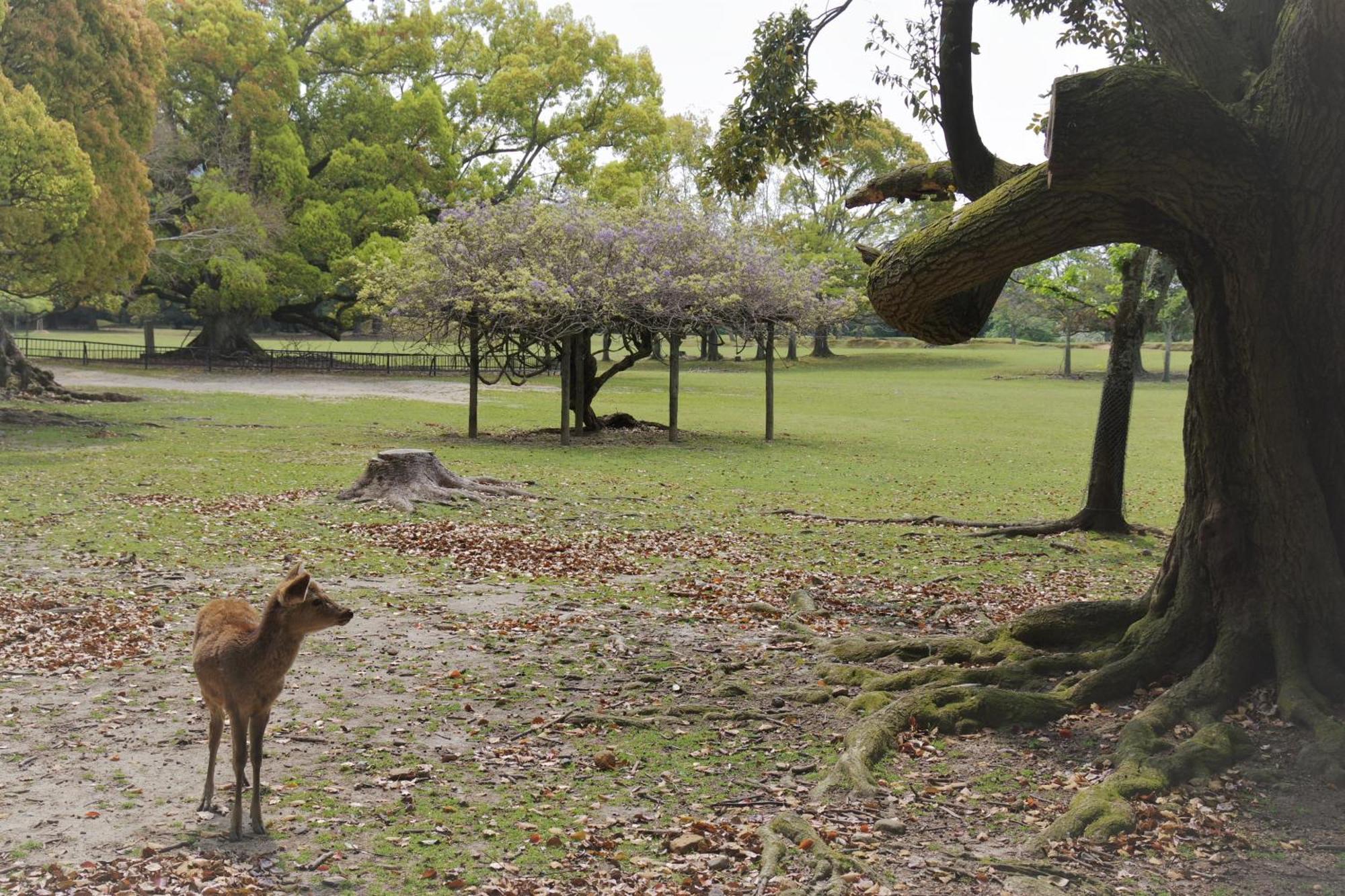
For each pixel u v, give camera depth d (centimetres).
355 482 1725
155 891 489
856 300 3581
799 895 501
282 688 559
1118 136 636
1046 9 1170
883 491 2069
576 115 5850
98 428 2659
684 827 578
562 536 1491
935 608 1095
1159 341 9812
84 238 2798
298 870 520
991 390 5456
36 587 1074
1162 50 779
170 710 745
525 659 891
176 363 5309
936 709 740
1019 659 818
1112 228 719
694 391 4869
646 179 5678
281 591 534
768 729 740
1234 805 609
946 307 829
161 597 1062
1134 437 3428
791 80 1174
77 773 633
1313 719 662
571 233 2659
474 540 1420
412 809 596
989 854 559
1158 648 763
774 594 1156
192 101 5038
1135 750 655
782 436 3106
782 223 6894
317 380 4712
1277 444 720
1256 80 714
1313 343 716
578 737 721
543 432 2931
